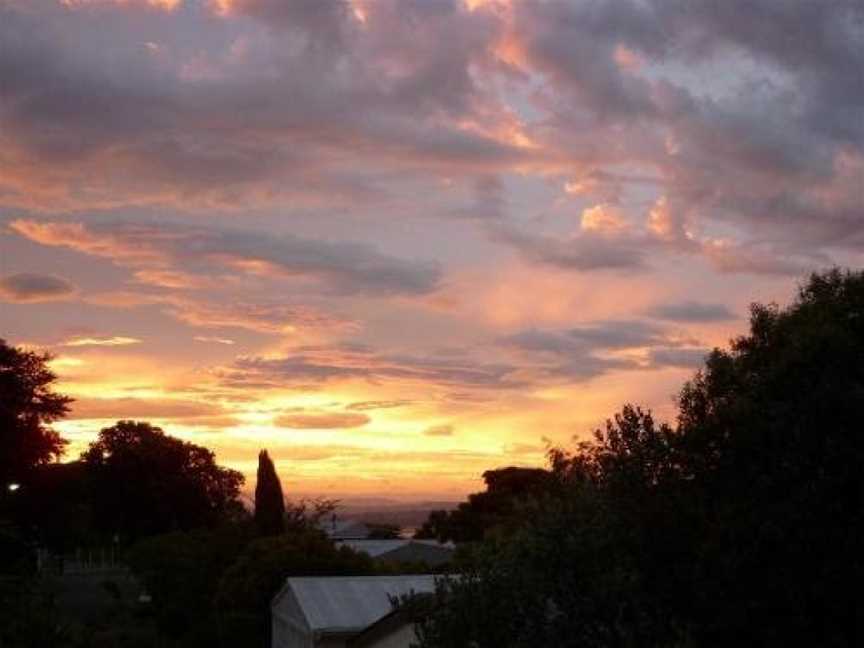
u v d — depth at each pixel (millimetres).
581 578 14906
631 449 16719
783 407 15734
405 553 58156
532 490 17656
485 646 14711
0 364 65062
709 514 15906
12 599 26391
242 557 45469
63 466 71125
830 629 15031
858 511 14969
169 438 108250
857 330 16406
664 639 14539
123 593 71562
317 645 32188
